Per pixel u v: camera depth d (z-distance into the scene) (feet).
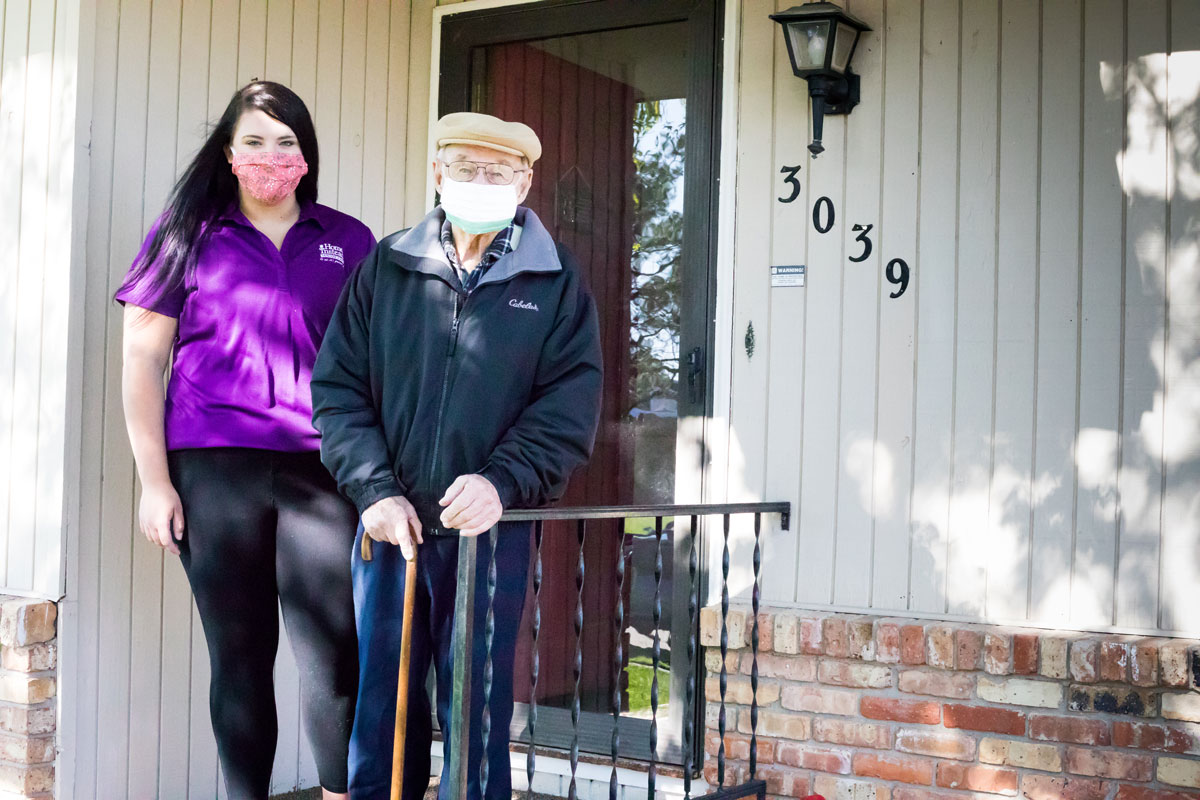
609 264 13.15
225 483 9.69
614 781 9.73
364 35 13.76
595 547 13.10
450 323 7.99
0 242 11.36
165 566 11.71
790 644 11.32
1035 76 10.92
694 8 12.64
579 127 13.43
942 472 11.16
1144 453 10.42
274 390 9.75
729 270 12.17
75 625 10.89
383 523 7.73
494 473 7.66
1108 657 10.12
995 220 11.05
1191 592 10.22
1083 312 10.68
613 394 13.05
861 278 11.55
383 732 8.12
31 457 11.04
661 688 12.50
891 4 11.48
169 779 11.73
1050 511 10.74
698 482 12.36
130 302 9.73
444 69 14.20
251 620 9.80
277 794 12.77
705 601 12.26
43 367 11.01
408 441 7.96
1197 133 10.32
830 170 11.71
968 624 10.93
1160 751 10.05
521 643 13.44
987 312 11.05
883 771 11.05
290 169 9.78
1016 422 10.90
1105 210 10.62
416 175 14.32
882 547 11.36
